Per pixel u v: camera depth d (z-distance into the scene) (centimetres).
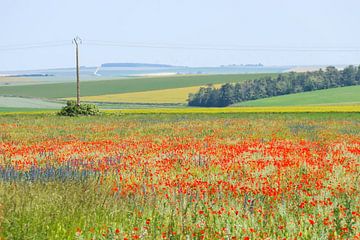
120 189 1722
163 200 1566
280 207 1491
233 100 19550
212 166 2364
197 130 5244
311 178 2034
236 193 1695
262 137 4391
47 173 1850
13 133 5100
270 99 18538
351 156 2770
